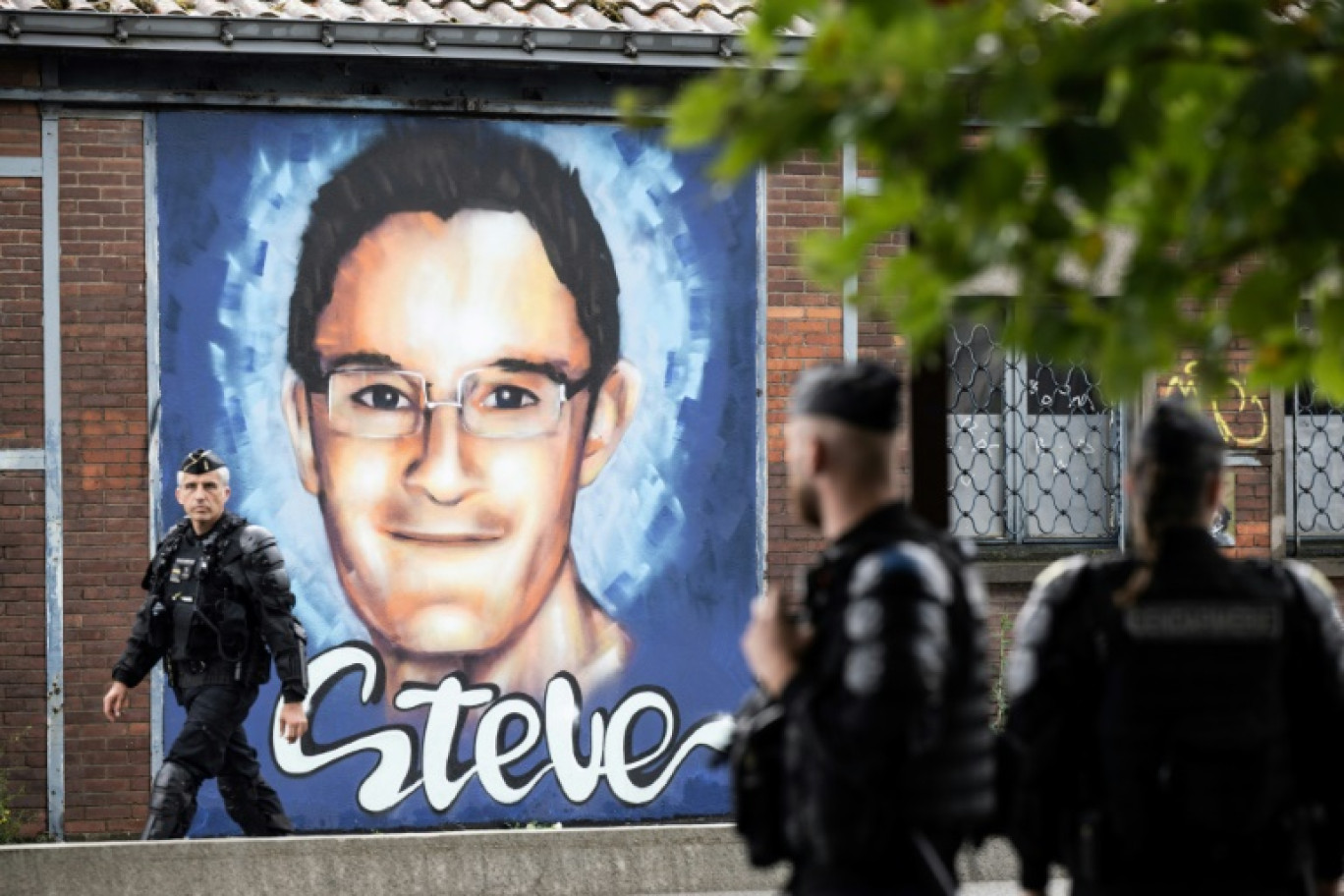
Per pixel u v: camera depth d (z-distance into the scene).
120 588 21.78
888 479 6.73
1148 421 7.56
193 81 21.98
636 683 23.05
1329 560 25.11
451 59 22.05
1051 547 24.47
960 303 5.54
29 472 21.62
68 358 21.72
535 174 22.86
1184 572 7.35
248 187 22.14
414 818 22.45
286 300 22.25
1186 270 5.30
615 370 23.05
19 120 21.62
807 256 5.38
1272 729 7.28
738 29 22.61
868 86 4.95
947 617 6.46
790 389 23.47
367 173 22.45
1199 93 5.12
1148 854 7.22
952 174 5.05
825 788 6.44
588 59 22.27
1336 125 4.95
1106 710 7.31
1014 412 24.45
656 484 23.16
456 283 22.67
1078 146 4.97
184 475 17.77
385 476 22.48
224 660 17.75
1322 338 5.59
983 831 7.40
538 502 22.83
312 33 21.56
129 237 21.88
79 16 20.94
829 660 6.44
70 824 21.61
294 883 16.95
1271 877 7.25
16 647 21.56
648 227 23.14
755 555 23.38
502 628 22.73
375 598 22.42
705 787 23.22
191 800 17.62
